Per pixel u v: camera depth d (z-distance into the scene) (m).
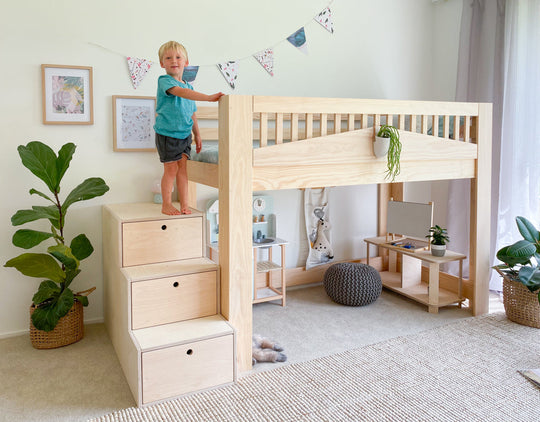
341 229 3.63
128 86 2.73
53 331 2.38
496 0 3.17
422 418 1.76
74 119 2.61
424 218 3.10
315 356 2.31
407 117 3.28
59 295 2.43
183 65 2.24
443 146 2.65
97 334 2.61
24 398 1.92
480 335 2.54
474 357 2.27
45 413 1.81
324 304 3.08
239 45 3.02
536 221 3.05
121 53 2.69
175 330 2.01
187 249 2.34
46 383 2.05
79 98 2.61
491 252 3.29
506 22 3.12
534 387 1.99
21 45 2.46
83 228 2.70
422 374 2.10
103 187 2.38
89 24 2.60
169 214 2.33
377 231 3.81
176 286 2.10
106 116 2.70
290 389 1.98
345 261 3.67
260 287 3.29
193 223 2.34
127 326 2.03
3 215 2.51
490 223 3.16
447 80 3.72
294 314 2.89
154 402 1.87
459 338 2.50
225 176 2.05
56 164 2.36
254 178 2.09
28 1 2.45
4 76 2.44
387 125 2.39
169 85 2.13
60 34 2.54
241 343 2.13
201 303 2.16
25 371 2.16
